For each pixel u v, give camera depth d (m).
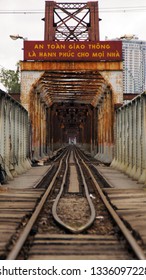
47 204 11.45
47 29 36.09
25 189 14.34
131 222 8.34
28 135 27.91
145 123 15.59
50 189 13.96
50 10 36.31
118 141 25.47
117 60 29.03
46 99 41.12
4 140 16.31
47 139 47.41
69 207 10.95
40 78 29.28
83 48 29.14
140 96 16.30
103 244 6.70
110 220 9.07
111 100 29.25
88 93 40.69
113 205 10.66
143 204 10.80
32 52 29.28
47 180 18.36
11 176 17.56
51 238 7.08
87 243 6.72
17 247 5.98
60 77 32.00
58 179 19.19
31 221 8.02
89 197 12.28
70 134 160.62
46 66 29.22
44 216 9.56
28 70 29.33
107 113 32.00
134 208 10.15
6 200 11.62
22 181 17.41
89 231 7.92
